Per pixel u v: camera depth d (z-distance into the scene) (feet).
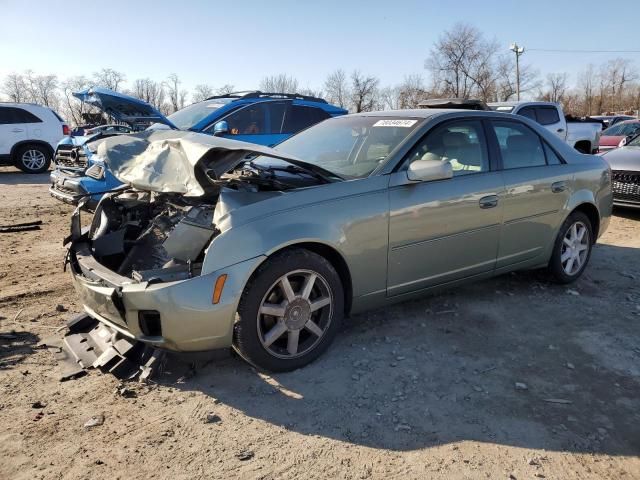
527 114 41.70
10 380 10.69
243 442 8.97
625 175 26.96
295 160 11.46
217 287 10.00
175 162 11.42
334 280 11.43
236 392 10.46
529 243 15.23
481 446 8.96
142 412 9.75
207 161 10.89
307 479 8.13
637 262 19.83
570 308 15.03
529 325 13.83
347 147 13.88
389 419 9.66
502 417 9.77
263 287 10.48
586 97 245.86
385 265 12.17
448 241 13.17
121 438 8.99
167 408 9.89
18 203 31.65
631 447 9.01
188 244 10.77
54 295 15.47
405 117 14.12
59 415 9.59
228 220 10.36
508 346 12.62
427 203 12.56
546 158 15.90
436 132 13.41
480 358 12.00
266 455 8.66
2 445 8.71
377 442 9.03
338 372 11.26
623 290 16.63
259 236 10.34
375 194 11.87
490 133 14.57
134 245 12.94
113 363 11.14
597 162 17.49
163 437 9.04
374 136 13.73
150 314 10.02
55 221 26.48
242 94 30.71
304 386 10.71
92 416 9.58
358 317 14.07
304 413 9.81
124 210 13.84
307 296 11.11
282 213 10.76
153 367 10.83
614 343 12.84
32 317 13.82
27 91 155.02
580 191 16.39
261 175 12.35
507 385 10.89
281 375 11.12
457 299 15.52
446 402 10.22
